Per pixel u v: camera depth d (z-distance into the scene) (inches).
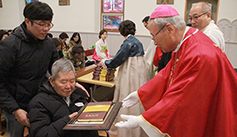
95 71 98.1
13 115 54.3
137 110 89.4
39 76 55.6
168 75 54.0
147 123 42.4
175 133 40.5
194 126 39.5
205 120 39.8
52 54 60.9
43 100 47.0
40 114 44.8
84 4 275.6
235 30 216.8
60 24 295.1
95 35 280.1
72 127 38.8
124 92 89.2
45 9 48.0
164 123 41.1
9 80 52.8
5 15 318.3
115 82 94.3
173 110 40.1
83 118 41.3
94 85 113.0
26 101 54.3
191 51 41.1
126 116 46.3
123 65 89.9
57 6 289.7
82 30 286.2
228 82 39.2
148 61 99.2
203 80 38.3
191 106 39.0
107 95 131.0
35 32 49.8
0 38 133.4
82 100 57.8
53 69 46.7
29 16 47.8
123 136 91.0
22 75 52.2
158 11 43.9
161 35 44.4
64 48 189.8
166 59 80.3
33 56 52.6
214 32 73.7
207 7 76.7
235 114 39.5
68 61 48.1
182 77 40.6
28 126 49.5
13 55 49.5
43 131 42.5
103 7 268.5
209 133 41.5
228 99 38.3
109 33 271.3
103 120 40.5
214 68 38.3
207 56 38.6
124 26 89.4
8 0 310.2
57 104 48.1
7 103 49.4
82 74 106.8
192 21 80.4
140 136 91.0
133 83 88.3
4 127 101.1
